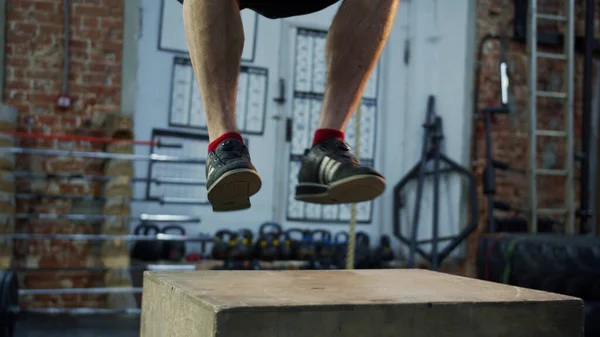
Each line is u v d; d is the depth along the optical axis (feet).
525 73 17.31
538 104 17.47
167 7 16.53
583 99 17.37
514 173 17.07
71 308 14.05
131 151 14.02
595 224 18.24
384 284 4.37
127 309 13.71
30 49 14.25
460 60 17.17
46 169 14.14
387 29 4.54
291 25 17.66
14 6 14.21
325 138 4.61
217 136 4.16
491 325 3.74
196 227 16.48
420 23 18.08
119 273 13.80
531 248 11.89
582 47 17.83
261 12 4.72
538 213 16.87
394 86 18.42
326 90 4.66
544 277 11.60
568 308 3.92
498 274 12.44
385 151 18.40
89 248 14.20
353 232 9.02
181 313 3.78
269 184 17.40
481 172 16.88
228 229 16.87
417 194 16.71
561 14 17.48
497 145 17.03
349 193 4.52
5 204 13.20
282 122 17.54
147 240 15.03
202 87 4.18
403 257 17.80
